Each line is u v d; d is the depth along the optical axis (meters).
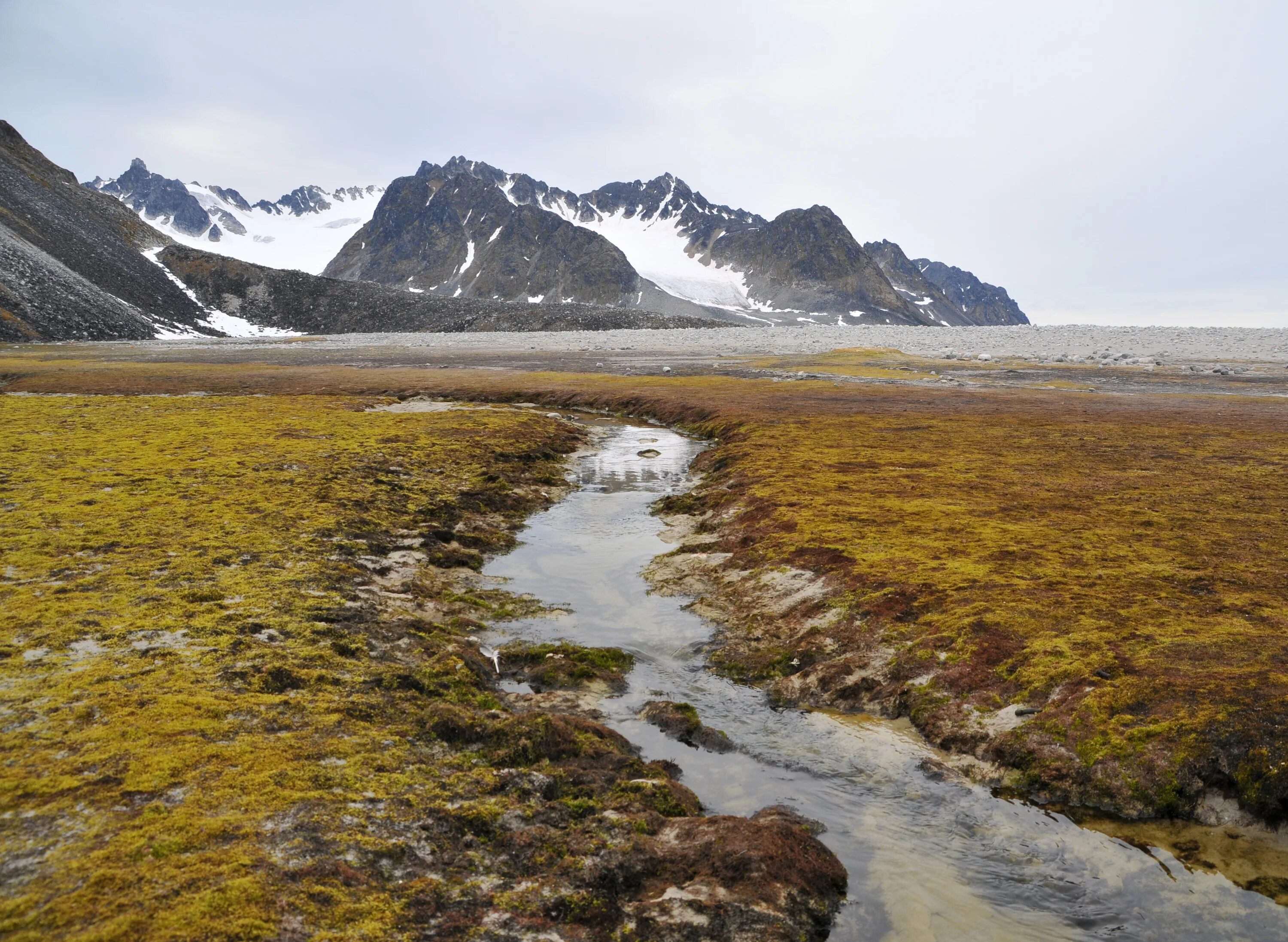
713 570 25.31
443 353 132.00
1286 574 20.23
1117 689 14.91
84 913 8.85
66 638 16.69
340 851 10.41
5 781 11.35
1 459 35.19
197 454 37.62
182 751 12.41
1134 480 32.50
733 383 77.31
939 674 16.94
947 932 10.38
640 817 11.96
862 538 25.20
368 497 30.98
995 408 57.09
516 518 32.28
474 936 9.34
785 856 11.10
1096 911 10.82
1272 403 57.78
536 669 18.30
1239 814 12.52
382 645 18.20
